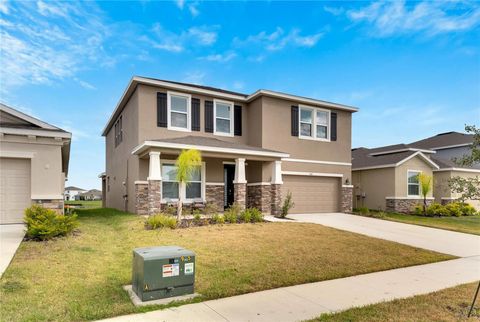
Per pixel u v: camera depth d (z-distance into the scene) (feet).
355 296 17.93
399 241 35.17
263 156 48.47
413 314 15.21
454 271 24.16
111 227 36.76
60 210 37.52
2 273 18.66
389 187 68.23
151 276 15.84
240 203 46.11
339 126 63.00
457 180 20.12
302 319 14.47
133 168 49.60
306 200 58.70
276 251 26.94
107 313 14.15
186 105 51.72
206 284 18.71
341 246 30.14
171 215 40.98
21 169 36.94
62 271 19.76
